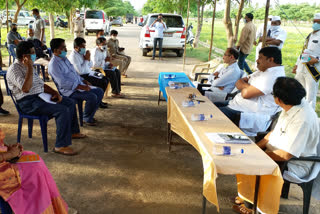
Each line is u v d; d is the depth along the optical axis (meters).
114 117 5.78
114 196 3.23
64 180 3.49
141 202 3.14
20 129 4.27
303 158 2.70
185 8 21.58
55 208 2.60
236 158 2.49
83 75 6.02
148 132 5.10
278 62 3.97
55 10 16.86
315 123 2.67
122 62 8.63
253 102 4.19
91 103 5.08
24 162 2.47
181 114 3.69
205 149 2.62
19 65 3.83
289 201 3.29
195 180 3.63
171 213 2.98
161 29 12.74
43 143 4.12
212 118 3.50
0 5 16.09
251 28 8.48
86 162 3.96
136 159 4.11
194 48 18.00
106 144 4.55
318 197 2.90
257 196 2.65
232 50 5.29
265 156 2.56
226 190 3.44
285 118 2.80
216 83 5.45
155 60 12.91
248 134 4.16
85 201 3.12
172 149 4.48
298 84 2.68
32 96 4.03
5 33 20.61
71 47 15.38
